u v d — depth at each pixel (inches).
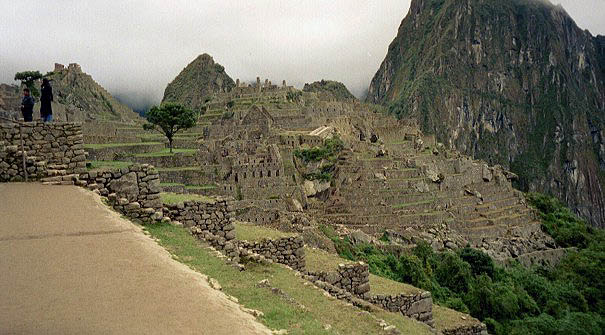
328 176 3983.8
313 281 989.8
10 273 527.8
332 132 5172.2
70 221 710.5
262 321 579.2
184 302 512.4
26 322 426.0
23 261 561.9
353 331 731.4
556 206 6112.2
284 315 631.8
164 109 3179.1
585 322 2445.9
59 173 936.3
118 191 917.8
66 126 969.5
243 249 987.9
